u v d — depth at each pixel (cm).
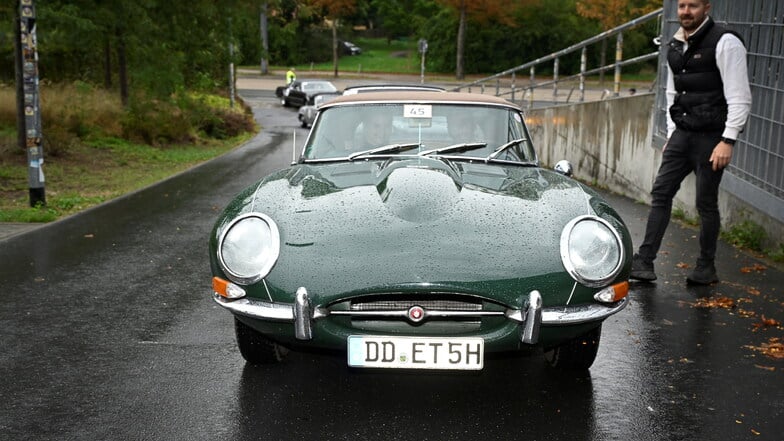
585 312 329
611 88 1234
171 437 319
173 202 1020
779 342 438
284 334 335
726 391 369
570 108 1355
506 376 389
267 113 3544
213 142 2191
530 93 1723
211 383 380
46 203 971
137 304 525
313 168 433
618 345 435
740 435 322
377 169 413
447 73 6638
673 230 776
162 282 587
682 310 500
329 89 3722
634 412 345
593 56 5966
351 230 337
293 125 2972
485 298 319
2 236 773
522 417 339
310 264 327
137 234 787
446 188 366
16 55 1457
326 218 346
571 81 1413
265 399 360
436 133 465
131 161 1603
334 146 463
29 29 929
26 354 423
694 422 334
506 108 482
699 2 508
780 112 617
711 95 520
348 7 6744
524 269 323
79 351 428
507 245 330
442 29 6625
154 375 391
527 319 319
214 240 350
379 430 326
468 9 6153
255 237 338
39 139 948
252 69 6575
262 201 366
